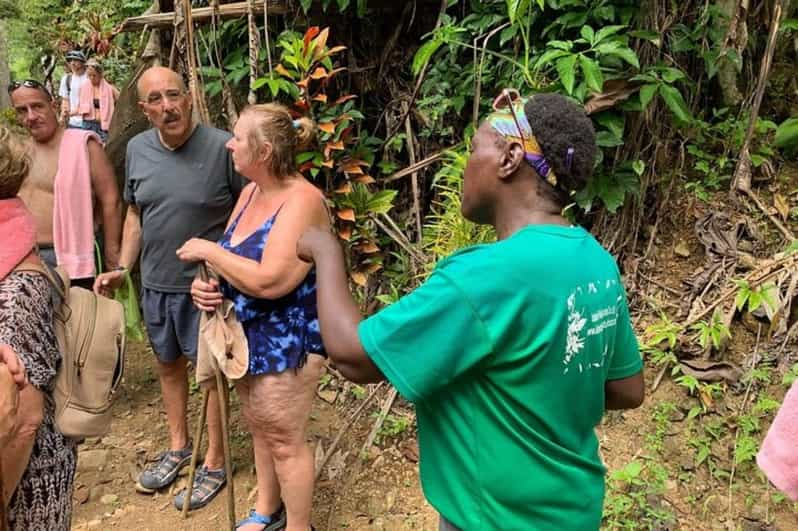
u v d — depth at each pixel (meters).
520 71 3.24
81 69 6.67
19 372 1.38
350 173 3.60
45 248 2.95
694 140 3.49
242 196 2.40
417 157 3.83
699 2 3.36
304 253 1.44
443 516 1.28
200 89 3.58
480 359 1.13
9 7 9.08
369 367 1.20
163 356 2.86
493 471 1.20
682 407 2.81
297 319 2.21
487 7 3.39
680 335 2.96
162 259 2.69
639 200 3.35
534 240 1.15
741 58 3.21
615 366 1.37
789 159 3.46
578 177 1.20
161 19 3.82
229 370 2.23
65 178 2.86
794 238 3.11
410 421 3.10
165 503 2.92
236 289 2.22
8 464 1.45
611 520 2.48
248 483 2.98
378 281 3.73
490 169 1.22
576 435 1.26
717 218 3.29
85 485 3.03
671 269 3.29
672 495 2.56
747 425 2.65
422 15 3.83
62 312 1.73
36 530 1.59
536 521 1.21
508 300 1.11
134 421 3.47
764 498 2.48
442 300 1.12
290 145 2.18
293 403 2.25
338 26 3.85
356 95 3.88
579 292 1.16
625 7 3.15
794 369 2.70
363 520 2.71
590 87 2.74
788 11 3.57
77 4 8.28
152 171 2.63
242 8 3.68
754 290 2.85
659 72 3.14
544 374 1.15
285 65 3.72
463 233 3.06
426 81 3.66
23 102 2.81
